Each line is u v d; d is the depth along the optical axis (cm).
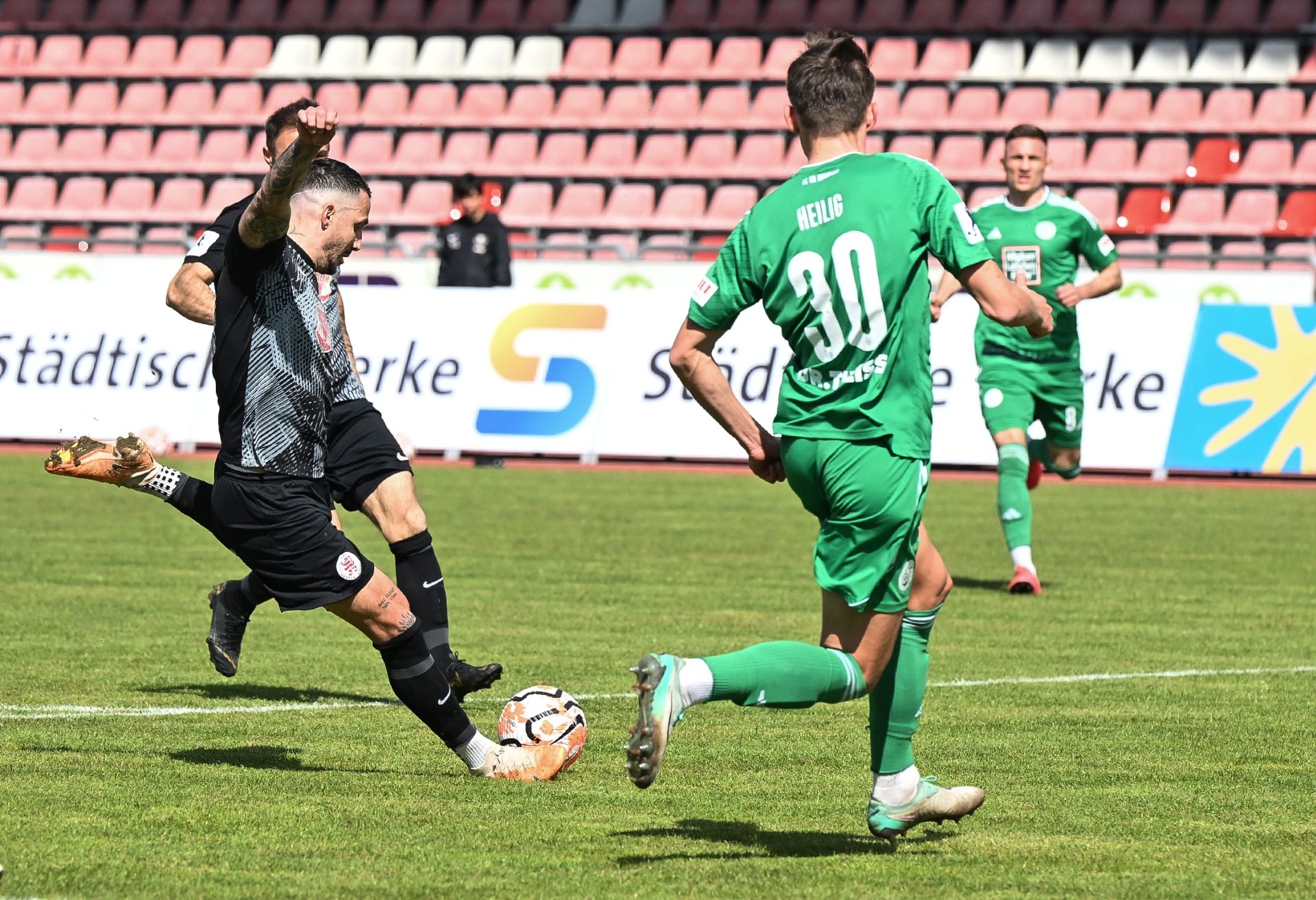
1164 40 7156
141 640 2322
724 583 2966
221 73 7812
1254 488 4819
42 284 5316
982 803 1310
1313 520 4053
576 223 6906
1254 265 6081
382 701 1922
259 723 1778
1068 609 2736
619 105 7431
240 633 1798
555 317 5091
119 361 5225
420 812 1380
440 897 1123
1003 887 1168
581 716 1567
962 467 5291
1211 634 2486
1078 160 6856
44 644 2275
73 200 7519
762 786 1514
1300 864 1246
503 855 1244
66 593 2756
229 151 7631
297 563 1462
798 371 1238
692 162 7225
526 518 3925
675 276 5588
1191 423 4769
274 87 7788
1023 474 2928
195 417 5150
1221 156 6794
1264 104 6912
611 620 2542
